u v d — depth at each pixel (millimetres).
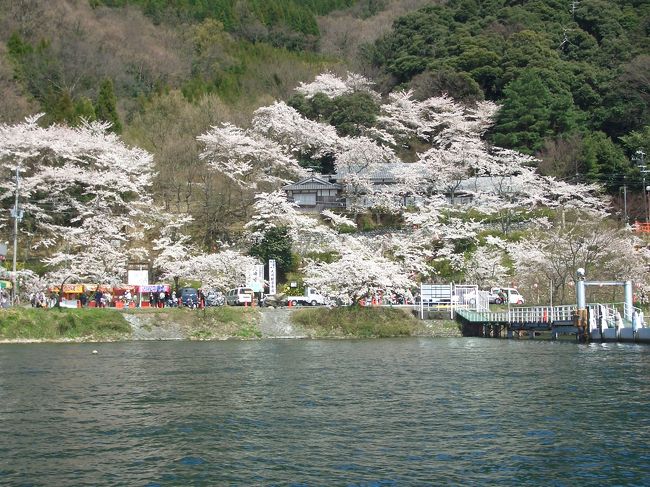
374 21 151375
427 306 57688
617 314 47594
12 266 61438
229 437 19422
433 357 37656
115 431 20125
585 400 24062
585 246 58938
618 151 85375
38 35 106750
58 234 64125
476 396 25031
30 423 21078
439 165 78000
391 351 41375
